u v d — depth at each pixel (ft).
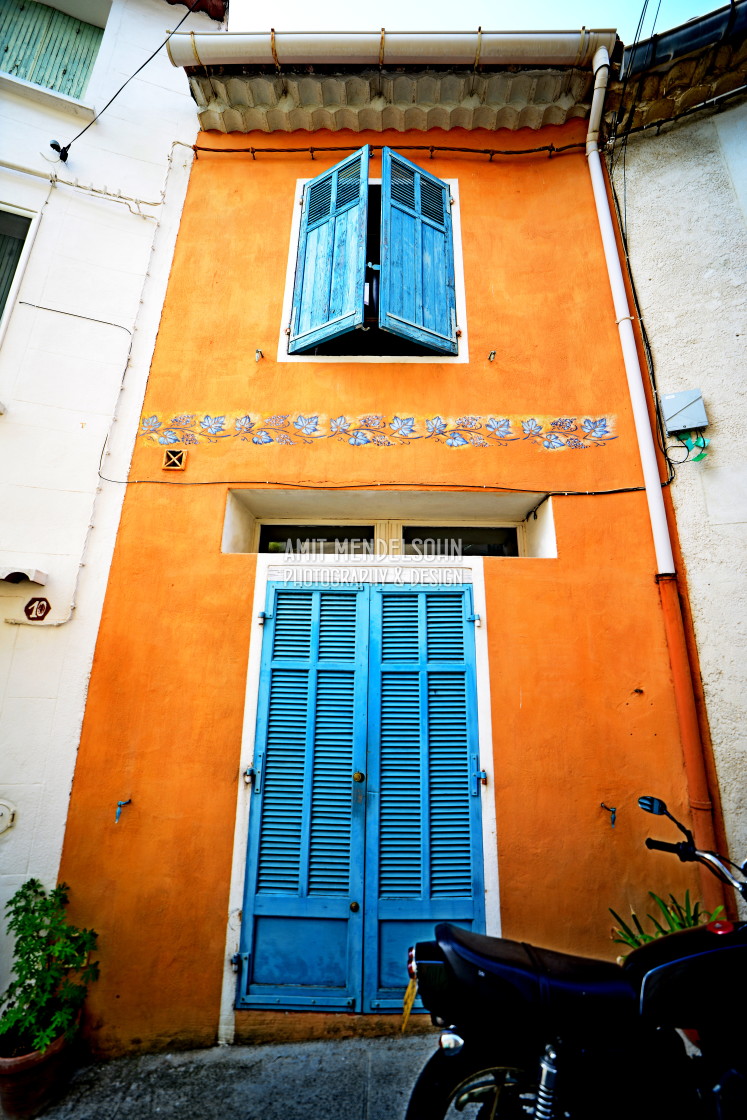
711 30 13.52
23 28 16.28
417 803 10.91
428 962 6.34
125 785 11.00
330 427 13.26
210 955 10.28
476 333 14.08
